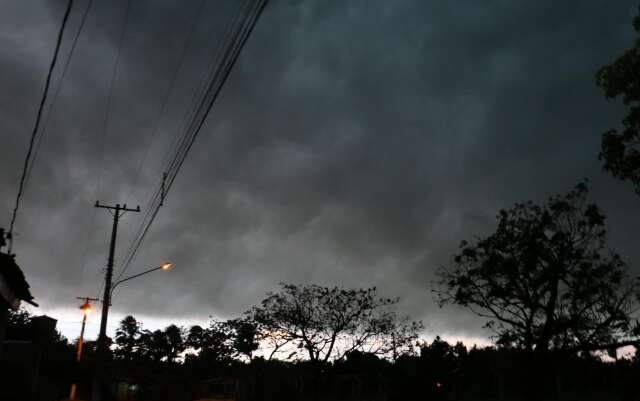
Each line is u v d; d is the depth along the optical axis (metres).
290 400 49.06
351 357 45.69
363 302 41.25
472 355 42.12
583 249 27.52
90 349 55.00
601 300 26.69
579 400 30.58
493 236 28.52
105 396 48.53
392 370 37.31
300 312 41.22
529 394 27.92
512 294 27.95
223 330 64.75
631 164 16.00
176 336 76.12
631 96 15.39
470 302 29.02
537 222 28.05
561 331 26.97
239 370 63.19
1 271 14.34
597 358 29.55
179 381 65.94
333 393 46.62
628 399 26.17
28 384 31.09
